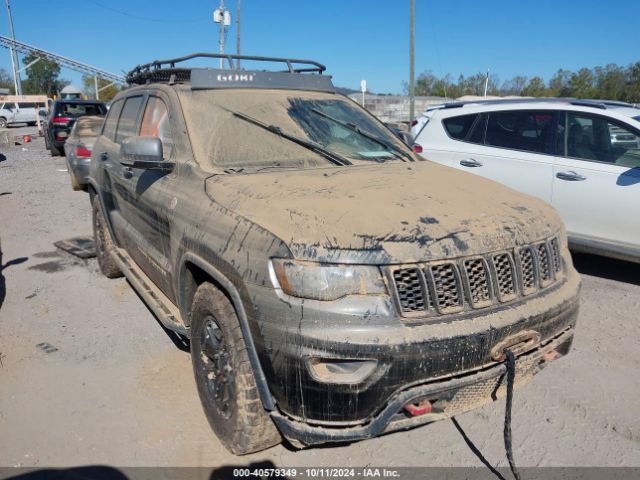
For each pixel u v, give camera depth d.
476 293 2.50
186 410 3.45
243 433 2.75
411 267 2.37
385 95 34.72
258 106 3.89
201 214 2.98
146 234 4.00
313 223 2.49
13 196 10.66
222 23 27.23
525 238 2.69
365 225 2.48
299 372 2.34
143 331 4.56
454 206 2.77
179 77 4.25
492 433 3.25
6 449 3.09
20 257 6.66
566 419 3.37
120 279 5.86
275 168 3.39
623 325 4.68
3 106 36.97
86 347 4.28
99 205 5.51
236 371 2.69
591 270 6.16
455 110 7.01
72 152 8.81
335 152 3.75
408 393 2.34
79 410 3.45
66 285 5.68
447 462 3.00
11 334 4.52
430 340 2.31
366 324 2.29
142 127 4.31
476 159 6.57
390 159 3.87
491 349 2.46
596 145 5.72
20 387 3.71
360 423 2.37
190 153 3.42
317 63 4.58
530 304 2.63
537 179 6.04
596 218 5.64
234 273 2.58
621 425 3.31
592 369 3.95
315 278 2.32
